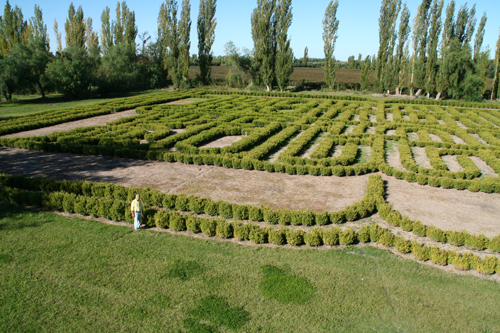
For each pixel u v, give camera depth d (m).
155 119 36.94
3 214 14.76
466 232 13.41
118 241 12.90
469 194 18.64
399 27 63.59
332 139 28.44
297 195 17.95
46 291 9.80
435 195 18.41
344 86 75.81
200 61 75.00
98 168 21.67
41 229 13.60
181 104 48.19
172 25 71.81
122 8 76.94
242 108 43.22
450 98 62.38
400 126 34.31
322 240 13.20
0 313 8.85
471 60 58.09
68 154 24.78
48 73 56.03
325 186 19.34
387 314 9.41
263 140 29.64
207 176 20.61
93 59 65.25
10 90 54.41
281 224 14.80
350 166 21.50
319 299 9.90
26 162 22.64
